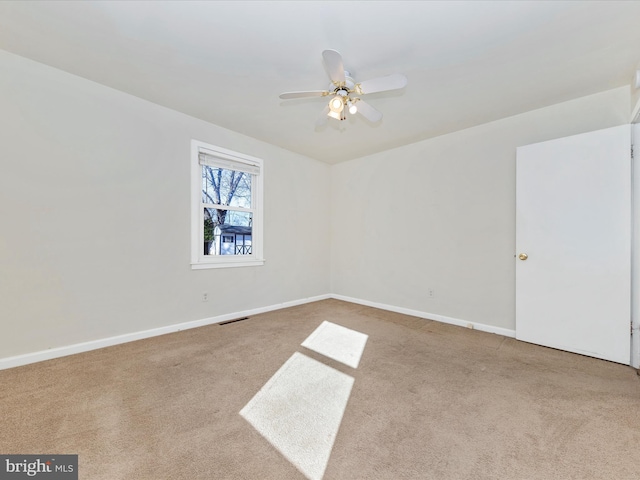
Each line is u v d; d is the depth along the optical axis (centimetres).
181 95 264
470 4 159
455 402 173
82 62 218
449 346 267
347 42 189
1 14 170
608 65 213
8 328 211
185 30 181
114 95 256
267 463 125
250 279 370
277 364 224
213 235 340
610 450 133
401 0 156
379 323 339
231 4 160
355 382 197
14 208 212
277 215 402
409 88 245
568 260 255
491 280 312
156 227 285
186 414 159
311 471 121
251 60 211
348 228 463
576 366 225
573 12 164
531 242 275
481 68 217
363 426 151
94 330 249
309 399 176
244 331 303
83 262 242
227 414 160
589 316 245
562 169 258
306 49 198
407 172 388
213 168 340
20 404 165
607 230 237
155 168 283
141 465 122
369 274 433
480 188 321
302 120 314
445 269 349
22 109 215
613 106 246
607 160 237
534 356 245
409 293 384
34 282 220
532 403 172
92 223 246
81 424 148
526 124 289
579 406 169
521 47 194
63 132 231
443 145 351
